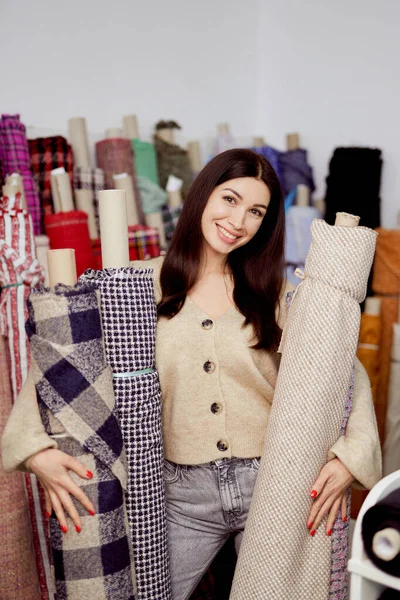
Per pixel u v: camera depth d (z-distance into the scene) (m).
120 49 3.07
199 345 1.54
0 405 1.98
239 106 3.63
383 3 3.04
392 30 3.01
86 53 2.95
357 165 2.83
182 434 1.56
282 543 1.36
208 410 1.55
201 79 3.43
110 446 1.37
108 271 1.45
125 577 1.38
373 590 1.11
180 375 1.54
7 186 2.18
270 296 1.62
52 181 2.42
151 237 2.65
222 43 3.51
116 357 1.45
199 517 1.60
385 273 2.69
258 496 1.40
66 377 1.34
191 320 1.55
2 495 1.88
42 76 2.81
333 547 1.42
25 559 1.91
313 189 3.21
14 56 2.71
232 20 3.54
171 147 2.98
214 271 1.63
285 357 1.44
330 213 2.88
